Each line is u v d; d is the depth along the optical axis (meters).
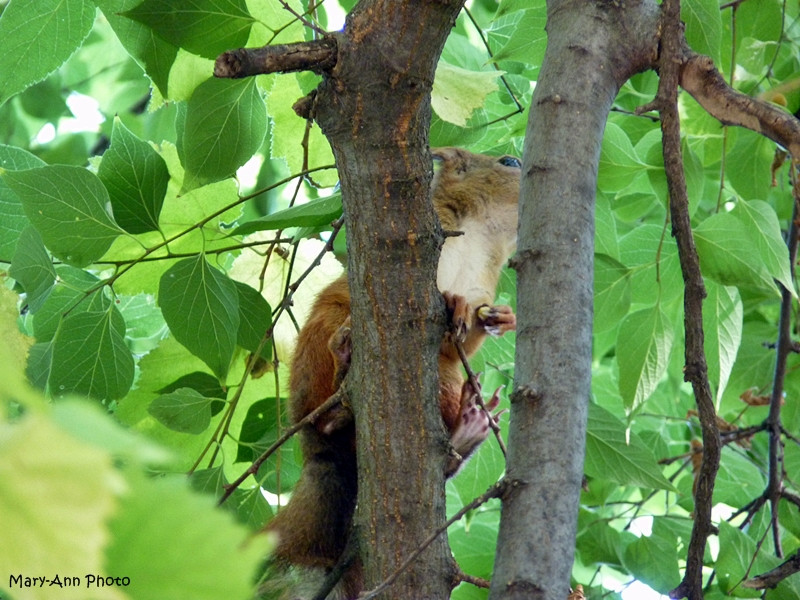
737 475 11.43
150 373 9.61
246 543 1.75
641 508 13.88
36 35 9.51
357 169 6.21
